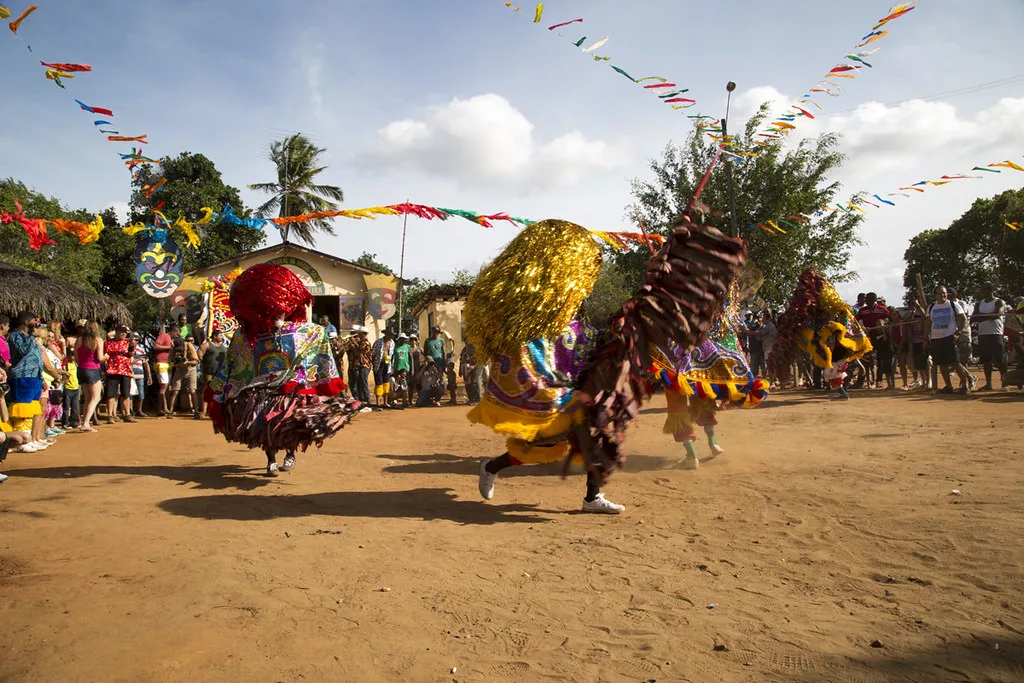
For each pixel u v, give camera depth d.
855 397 13.22
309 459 8.43
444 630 3.28
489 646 3.10
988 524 4.49
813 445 7.98
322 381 7.00
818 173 18.86
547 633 3.23
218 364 14.44
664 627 3.26
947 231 36.59
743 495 5.75
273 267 6.98
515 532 4.96
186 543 4.71
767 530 4.73
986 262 35.84
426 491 6.44
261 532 5.00
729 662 2.88
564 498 6.02
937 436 8.11
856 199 8.20
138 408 15.27
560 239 5.39
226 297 21.34
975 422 9.06
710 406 7.19
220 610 3.52
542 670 2.86
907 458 6.87
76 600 3.65
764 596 3.59
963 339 12.87
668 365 6.45
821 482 6.02
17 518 5.36
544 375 5.27
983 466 6.25
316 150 36.19
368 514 5.55
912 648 2.93
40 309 15.02
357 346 16.05
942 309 12.78
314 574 4.08
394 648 3.08
